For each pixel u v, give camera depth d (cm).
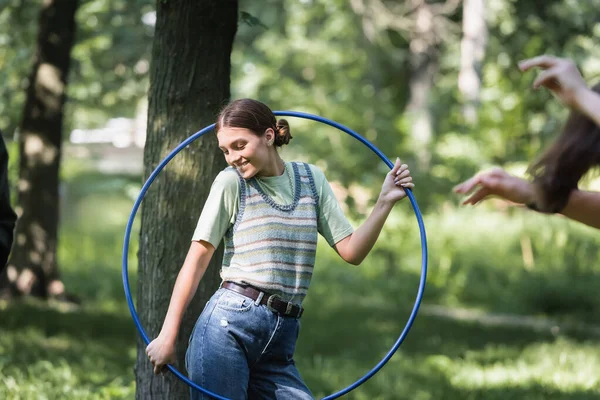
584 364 1080
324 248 2198
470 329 1452
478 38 2416
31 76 1388
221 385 442
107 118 2192
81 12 1533
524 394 898
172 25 578
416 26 2823
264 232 448
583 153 378
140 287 585
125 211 2506
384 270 2062
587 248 2036
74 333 1134
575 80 322
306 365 1046
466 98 2394
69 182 2464
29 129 1391
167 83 579
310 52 2795
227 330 444
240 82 2686
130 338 1153
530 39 2448
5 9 1503
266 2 3052
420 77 2828
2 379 771
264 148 450
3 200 462
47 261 1419
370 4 2773
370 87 2838
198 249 448
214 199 450
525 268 1986
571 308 1803
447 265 2014
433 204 1867
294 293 452
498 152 2095
